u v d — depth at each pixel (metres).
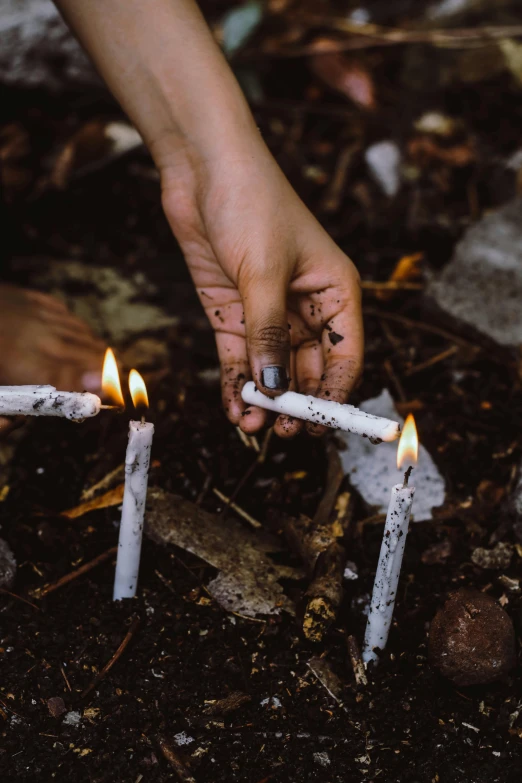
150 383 0.76
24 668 0.58
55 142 0.98
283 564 0.63
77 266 0.90
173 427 0.71
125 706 0.56
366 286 0.83
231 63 1.05
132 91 0.65
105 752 0.54
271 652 0.59
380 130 1.02
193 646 0.59
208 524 0.64
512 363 0.75
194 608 0.60
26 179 0.95
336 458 0.67
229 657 0.58
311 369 0.63
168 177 0.65
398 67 1.10
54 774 0.54
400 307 0.83
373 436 0.53
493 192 0.94
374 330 0.80
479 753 0.55
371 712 0.56
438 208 0.93
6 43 0.96
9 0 0.95
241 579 0.61
